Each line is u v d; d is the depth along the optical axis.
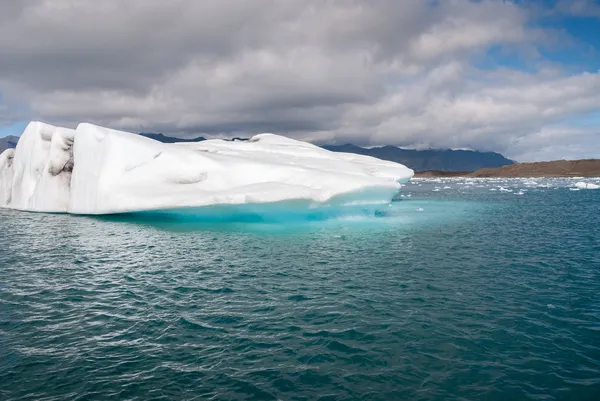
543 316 8.70
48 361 6.62
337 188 21.38
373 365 6.55
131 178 23.23
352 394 5.71
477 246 16.50
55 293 10.16
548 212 30.44
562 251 15.60
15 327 8.02
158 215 23.09
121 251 15.00
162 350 7.05
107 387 5.83
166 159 23.95
